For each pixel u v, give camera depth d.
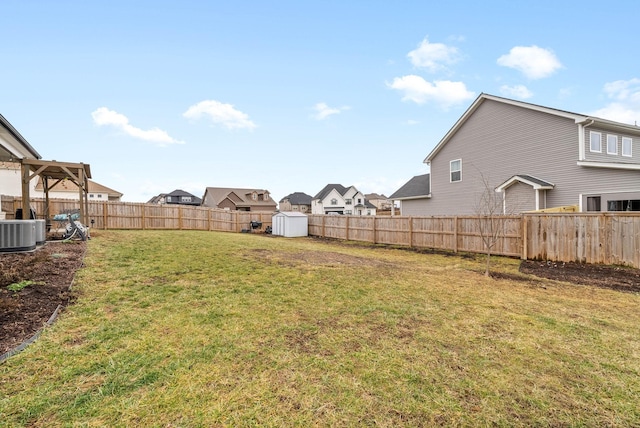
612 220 7.43
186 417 2.02
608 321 3.98
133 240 9.46
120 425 1.92
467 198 16.70
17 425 1.88
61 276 4.80
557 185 12.96
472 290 5.46
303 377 2.53
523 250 9.16
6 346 2.72
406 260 9.34
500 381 2.55
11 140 7.65
